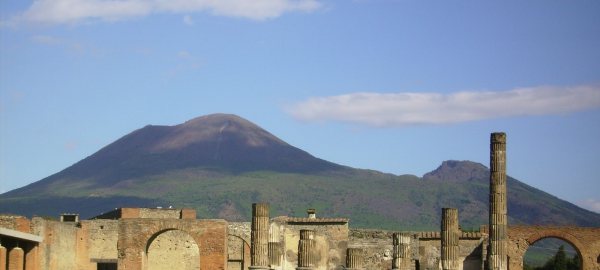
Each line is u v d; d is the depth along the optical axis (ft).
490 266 305.73
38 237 296.10
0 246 279.49
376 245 372.99
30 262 296.30
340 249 370.53
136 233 332.60
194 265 350.84
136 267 331.16
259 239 322.75
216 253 332.60
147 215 373.40
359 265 325.62
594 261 385.09
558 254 543.39
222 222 333.62
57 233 317.01
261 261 321.93
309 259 324.19
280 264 337.31
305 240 324.39
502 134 307.37
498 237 305.32
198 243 332.80
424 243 369.71
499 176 306.76
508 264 386.52
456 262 316.19
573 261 540.11
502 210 306.14
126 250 331.98
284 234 368.68
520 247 386.93
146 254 336.08
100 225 347.97
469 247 365.20
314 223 371.15
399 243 338.54
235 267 368.68
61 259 320.91
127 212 368.48
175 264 349.82
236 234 369.30
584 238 385.70
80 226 341.82
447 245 315.99
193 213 375.25
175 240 350.84
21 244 296.51
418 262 361.10
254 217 323.37
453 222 316.19
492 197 307.17
